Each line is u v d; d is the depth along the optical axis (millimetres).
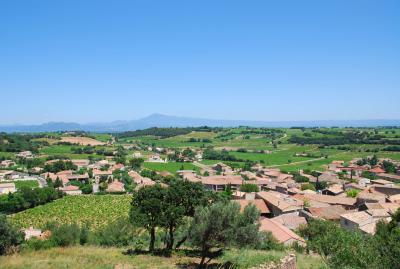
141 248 42938
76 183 179250
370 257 21906
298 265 29797
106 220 111188
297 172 184125
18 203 131000
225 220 28875
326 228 49906
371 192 114625
